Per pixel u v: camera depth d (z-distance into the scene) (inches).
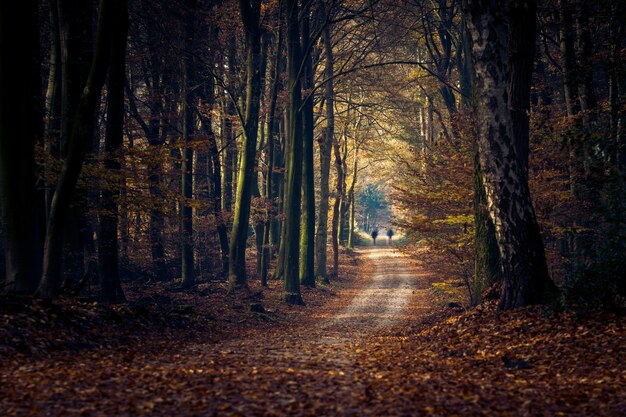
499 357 417.7
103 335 495.5
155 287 1069.8
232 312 862.5
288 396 299.1
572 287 505.7
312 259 1295.5
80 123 513.0
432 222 810.8
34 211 545.6
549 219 707.4
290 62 1109.7
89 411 262.7
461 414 267.7
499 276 636.1
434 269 974.4
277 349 509.0
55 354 407.2
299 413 267.3
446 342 515.5
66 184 515.8
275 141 1568.7
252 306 901.8
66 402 276.8
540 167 717.9
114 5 509.4
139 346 493.7
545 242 750.5
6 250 533.6
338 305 1121.4
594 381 324.8
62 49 642.2
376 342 589.9
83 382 318.7
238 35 1314.0
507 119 538.3
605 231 526.3
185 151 1038.4
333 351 498.9
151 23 944.3
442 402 289.3
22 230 532.4
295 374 358.3
